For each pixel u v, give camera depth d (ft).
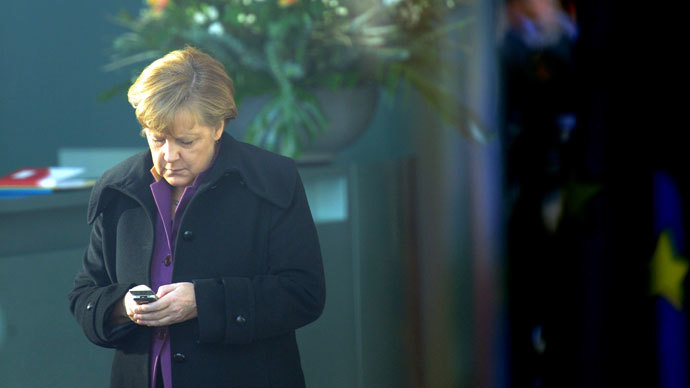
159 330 21.79
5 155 46.03
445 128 42.91
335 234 35.29
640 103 27.89
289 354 22.67
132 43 36.19
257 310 20.84
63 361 28.78
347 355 36.27
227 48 33.94
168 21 33.91
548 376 34.32
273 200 21.72
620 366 29.04
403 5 35.86
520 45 35.53
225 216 21.63
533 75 34.63
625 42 27.84
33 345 27.76
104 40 44.78
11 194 28.68
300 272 21.89
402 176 40.70
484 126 37.11
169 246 21.63
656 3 27.22
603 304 29.17
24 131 45.93
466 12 40.86
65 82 45.39
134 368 21.68
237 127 36.29
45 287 28.17
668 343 28.02
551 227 33.42
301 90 34.35
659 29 27.30
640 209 28.30
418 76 36.11
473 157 42.04
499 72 38.63
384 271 38.60
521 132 36.32
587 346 29.96
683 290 27.68
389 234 39.01
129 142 45.01
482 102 40.63
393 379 39.37
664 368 28.17
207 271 21.38
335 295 35.45
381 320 38.32
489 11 40.27
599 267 29.14
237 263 21.61
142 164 22.20
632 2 27.55
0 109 45.96
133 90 20.42
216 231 21.52
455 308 42.09
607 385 29.37
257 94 34.78
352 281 36.47
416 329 40.57
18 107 45.88
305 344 34.01
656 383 28.35
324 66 34.86
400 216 40.19
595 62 28.58
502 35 37.11
